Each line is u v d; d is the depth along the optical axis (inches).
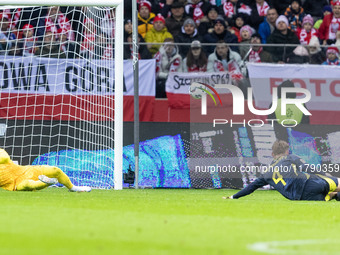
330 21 2682.1
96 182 2060.8
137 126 2020.2
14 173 1664.6
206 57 2228.1
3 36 2362.2
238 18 2605.8
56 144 2062.0
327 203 1433.3
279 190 1534.2
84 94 2064.5
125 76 2084.2
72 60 2057.1
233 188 2018.9
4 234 709.3
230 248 631.2
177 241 681.0
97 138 2070.6
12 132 2054.6
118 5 1930.4
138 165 2038.6
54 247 612.7
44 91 2052.2
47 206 1133.1
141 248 618.8
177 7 2534.5
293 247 648.4
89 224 834.2
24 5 1939.0
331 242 703.1
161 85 2187.5
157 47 2317.9
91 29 2202.3
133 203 1277.1
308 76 2037.4
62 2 1920.5
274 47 2305.6
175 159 2062.0
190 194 1743.4
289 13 2667.3
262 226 863.7
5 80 2048.5
